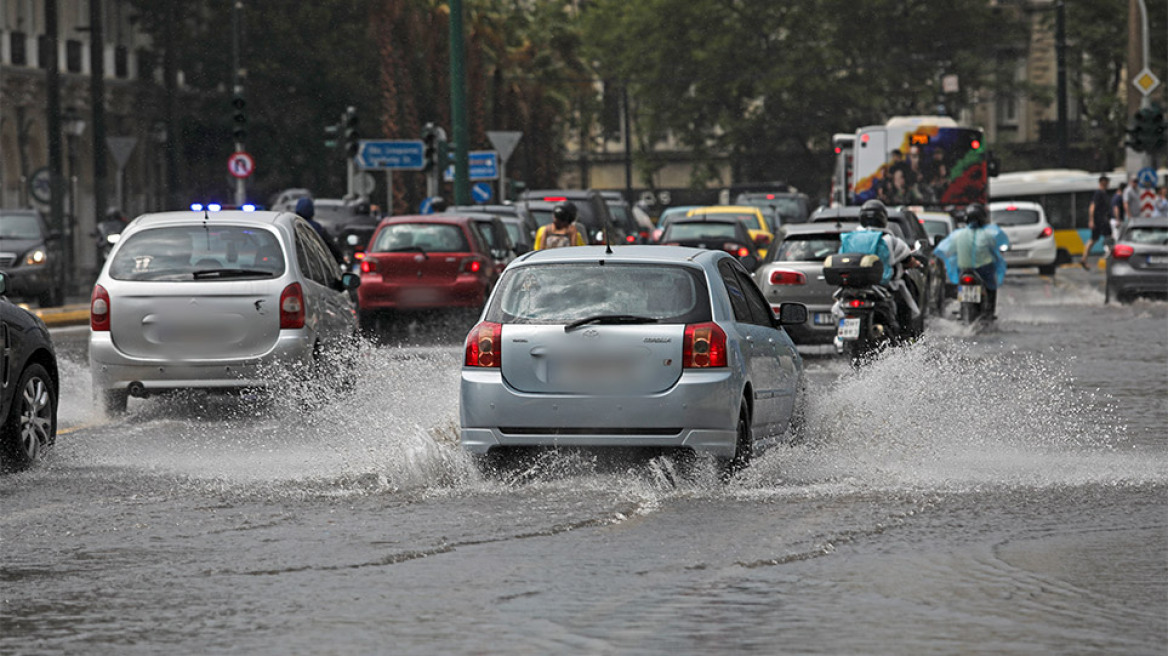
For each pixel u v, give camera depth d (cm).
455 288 6544
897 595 1917
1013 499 2619
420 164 11081
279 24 15788
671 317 2769
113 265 3909
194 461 3120
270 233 3975
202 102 15962
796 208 15312
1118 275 8756
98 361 3869
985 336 6475
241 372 3850
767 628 1756
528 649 1669
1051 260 12594
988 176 11200
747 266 5700
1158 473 2905
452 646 1684
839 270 4656
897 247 4856
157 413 4028
